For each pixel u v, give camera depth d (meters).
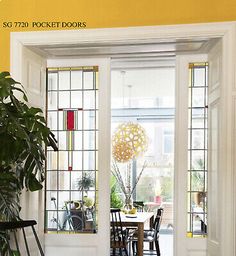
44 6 3.25
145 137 7.58
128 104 9.79
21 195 3.25
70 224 3.70
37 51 3.48
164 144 9.78
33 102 3.47
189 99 3.58
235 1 3.01
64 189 3.74
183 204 3.52
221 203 2.96
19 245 3.22
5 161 2.60
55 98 3.79
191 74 3.59
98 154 3.69
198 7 3.06
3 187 2.73
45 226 3.73
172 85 8.19
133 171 9.79
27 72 3.37
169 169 9.74
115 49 3.42
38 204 3.59
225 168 2.94
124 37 3.13
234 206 2.91
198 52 3.51
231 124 2.94
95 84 3.73
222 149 2.96
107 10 3.17
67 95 3.78
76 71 3.77
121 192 9.58
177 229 3.52
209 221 3.36
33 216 3.47
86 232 3.67
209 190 3.38
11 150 2.54
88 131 3.73
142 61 4.01
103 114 3.69
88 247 3.64
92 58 3.73
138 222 6.24
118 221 6.22
